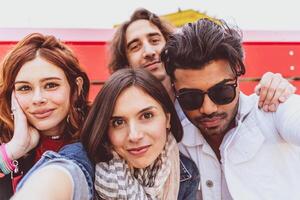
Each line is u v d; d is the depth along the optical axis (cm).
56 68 128
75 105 136
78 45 164
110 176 101
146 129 101
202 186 123
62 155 97
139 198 103
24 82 125
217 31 108
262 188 115
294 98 114
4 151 128
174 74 112
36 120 128
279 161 116
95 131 100
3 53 156
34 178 84
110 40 168
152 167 110
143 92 101
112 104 98
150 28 166
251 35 173
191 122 119
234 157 118
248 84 171
